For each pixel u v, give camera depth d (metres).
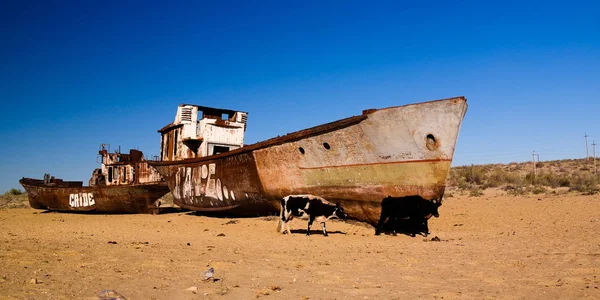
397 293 5.04
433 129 10.66
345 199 12.82
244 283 5.60
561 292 4.91
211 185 17.72
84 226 15.27
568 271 6.02
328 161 12.93
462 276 5.93
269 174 14.83
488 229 12.23
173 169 20.28
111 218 19.08
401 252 8.28
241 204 16.61
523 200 19.92
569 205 16.61
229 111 20.64
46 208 25.58
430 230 12.50
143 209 21.20
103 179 26.77
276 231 12.29
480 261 7.03
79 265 6.84
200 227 14.36
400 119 11.05
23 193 47.09
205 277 5.75
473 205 19.23
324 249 8.85
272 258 7.65
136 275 6.07
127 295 4.93
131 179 23.97
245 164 15.67
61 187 23.62
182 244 9.74
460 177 32.31
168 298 4.82
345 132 12.13
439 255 7.79
